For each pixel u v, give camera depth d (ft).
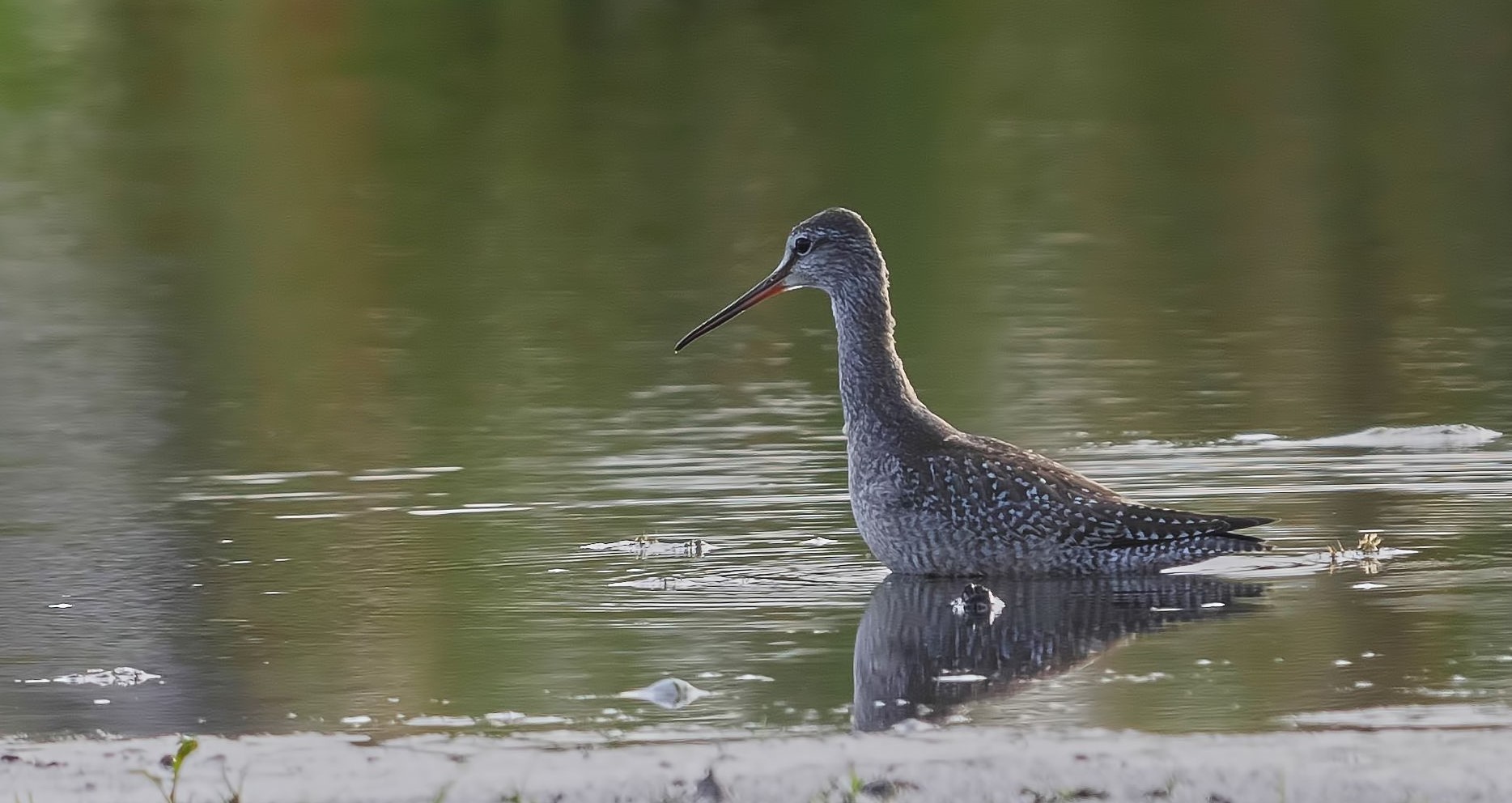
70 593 41.34
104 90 117.91
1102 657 35.70
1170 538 42.04
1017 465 43.19
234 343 70.64
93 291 79.15
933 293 75.66
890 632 37.78
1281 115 110.32
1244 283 76.59
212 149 106.22
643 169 101.09
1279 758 28.91
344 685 34.63
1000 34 131.64
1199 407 58.18
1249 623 37.96
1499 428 54.95
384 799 27.94
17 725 32.50
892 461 43.78
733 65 123.65
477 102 115.96
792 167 100.83
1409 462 51.60
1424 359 63.82
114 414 60.44
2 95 116.37
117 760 29.94
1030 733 30.71
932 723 31.65
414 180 99.76
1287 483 49.80
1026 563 42.80
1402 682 33.47
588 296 77.51
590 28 133.90
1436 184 94.48
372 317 74.54
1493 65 120.57
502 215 92.63
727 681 34.55
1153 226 87.76
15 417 60.03
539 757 29.76
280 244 87.71
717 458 53.72
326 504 49.37
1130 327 69.51
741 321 73.87
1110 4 140.36
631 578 42.29
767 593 41.19
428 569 43.06
